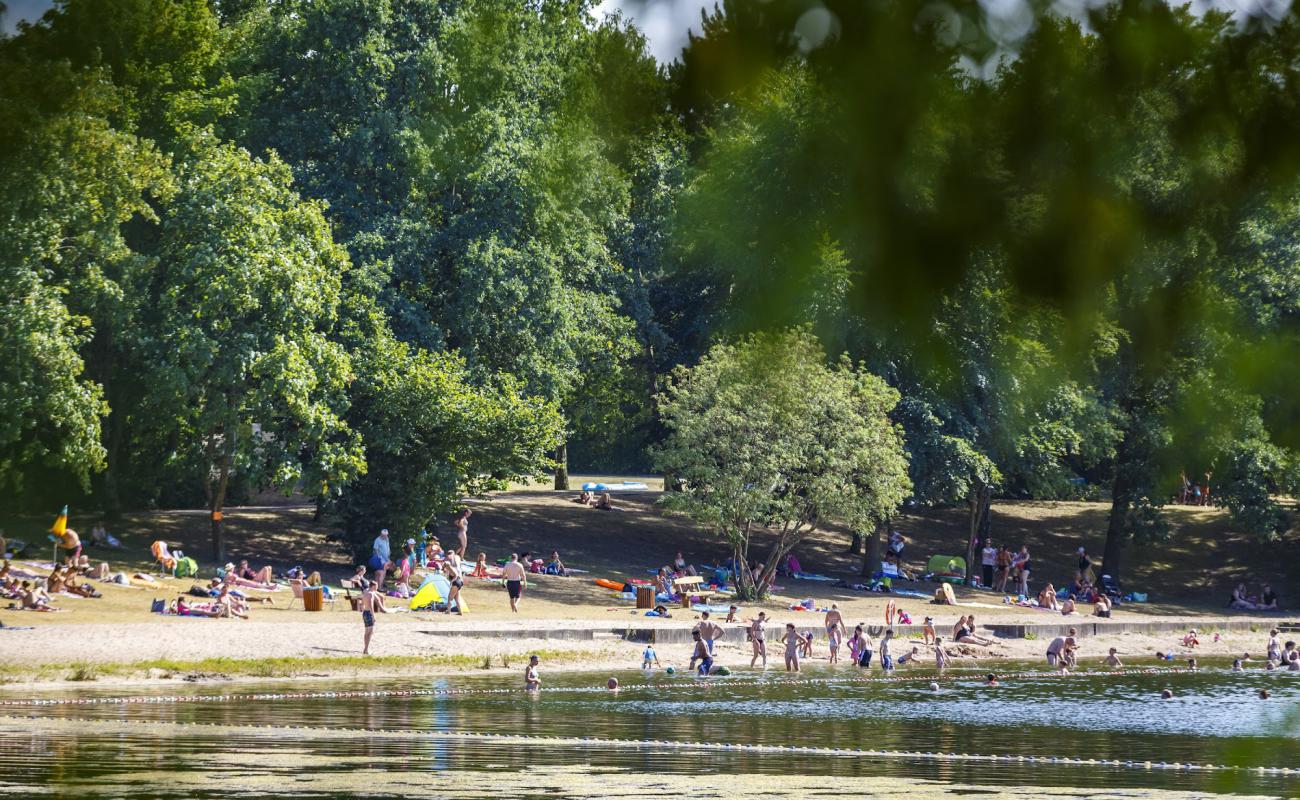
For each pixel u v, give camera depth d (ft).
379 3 460.96
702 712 278.26
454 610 400.06
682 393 470.39
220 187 417.69
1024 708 306.35
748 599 480.23
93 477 463.42
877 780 192.44
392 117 457.68
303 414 405.80
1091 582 567.59
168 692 277.03
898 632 447.42
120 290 389.19
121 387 448.65
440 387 425.69
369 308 444.55
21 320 359.66
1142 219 33.06
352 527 441.68
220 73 449.48
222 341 410.72
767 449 459.73
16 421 371.15
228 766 181.88
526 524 565.53
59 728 222.89
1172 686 366.84
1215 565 620.49
